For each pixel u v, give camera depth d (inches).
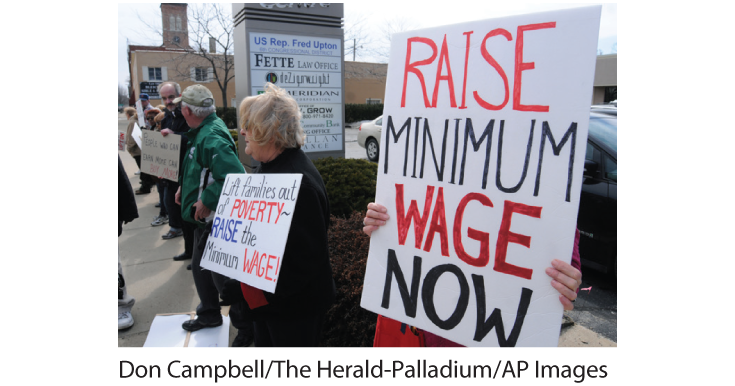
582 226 143.9
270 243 62.8
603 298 135.1
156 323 116.3
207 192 94.7
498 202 51.5
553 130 48.3
